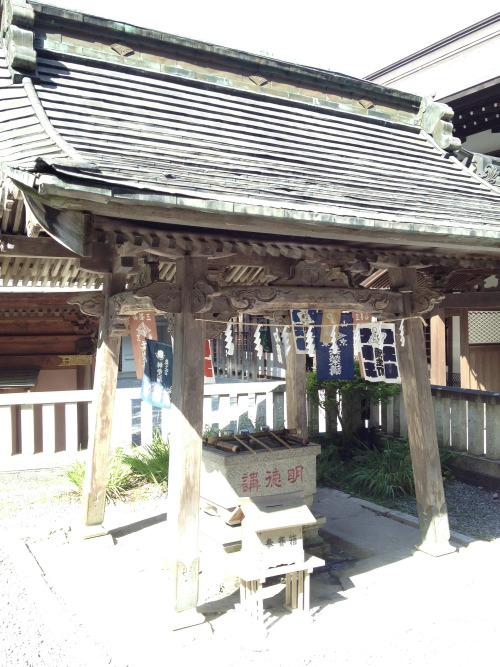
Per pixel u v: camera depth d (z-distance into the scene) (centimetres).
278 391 918
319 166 521
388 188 525
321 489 809
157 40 577
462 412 837
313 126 611
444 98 998
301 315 556
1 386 934
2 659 406
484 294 996
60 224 342
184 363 450
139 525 667
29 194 323
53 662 404
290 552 454
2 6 541
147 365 600
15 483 809
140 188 327
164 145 448
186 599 443
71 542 619
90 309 598
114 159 384
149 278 480
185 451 446
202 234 440
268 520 449
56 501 746
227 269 754
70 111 455
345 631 440
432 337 1107
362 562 567
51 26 536
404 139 688
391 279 594
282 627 446
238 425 899
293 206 390
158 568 552
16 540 614
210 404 916
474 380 1135
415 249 553
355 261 524
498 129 1059
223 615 468
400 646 421
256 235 463
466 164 683
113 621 454
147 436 880
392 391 899
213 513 559
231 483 529
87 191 310
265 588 492
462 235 451
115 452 836
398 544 610
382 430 947
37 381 1060
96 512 619
